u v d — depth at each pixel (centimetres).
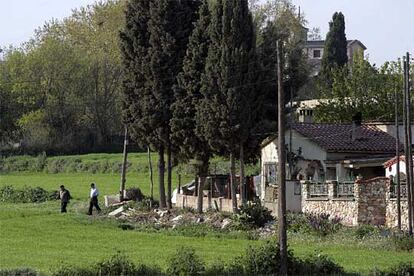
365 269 7106
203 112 12531
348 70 19475
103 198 16012
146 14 13562
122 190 14588
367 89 18212
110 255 8081
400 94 17738
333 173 13738
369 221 10969
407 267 6869
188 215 12175
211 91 12444
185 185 16288
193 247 8900
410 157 9619
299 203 12325
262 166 14500
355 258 7962
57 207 14650
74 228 11025
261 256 6931
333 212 11525
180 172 15700
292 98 14612
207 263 7175
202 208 12962
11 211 13500
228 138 12431
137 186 18525
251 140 12812
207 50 12838
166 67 13312
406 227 10462
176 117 13075
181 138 13088
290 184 12400
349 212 11188
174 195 15312
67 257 7956
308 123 14550
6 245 9112
